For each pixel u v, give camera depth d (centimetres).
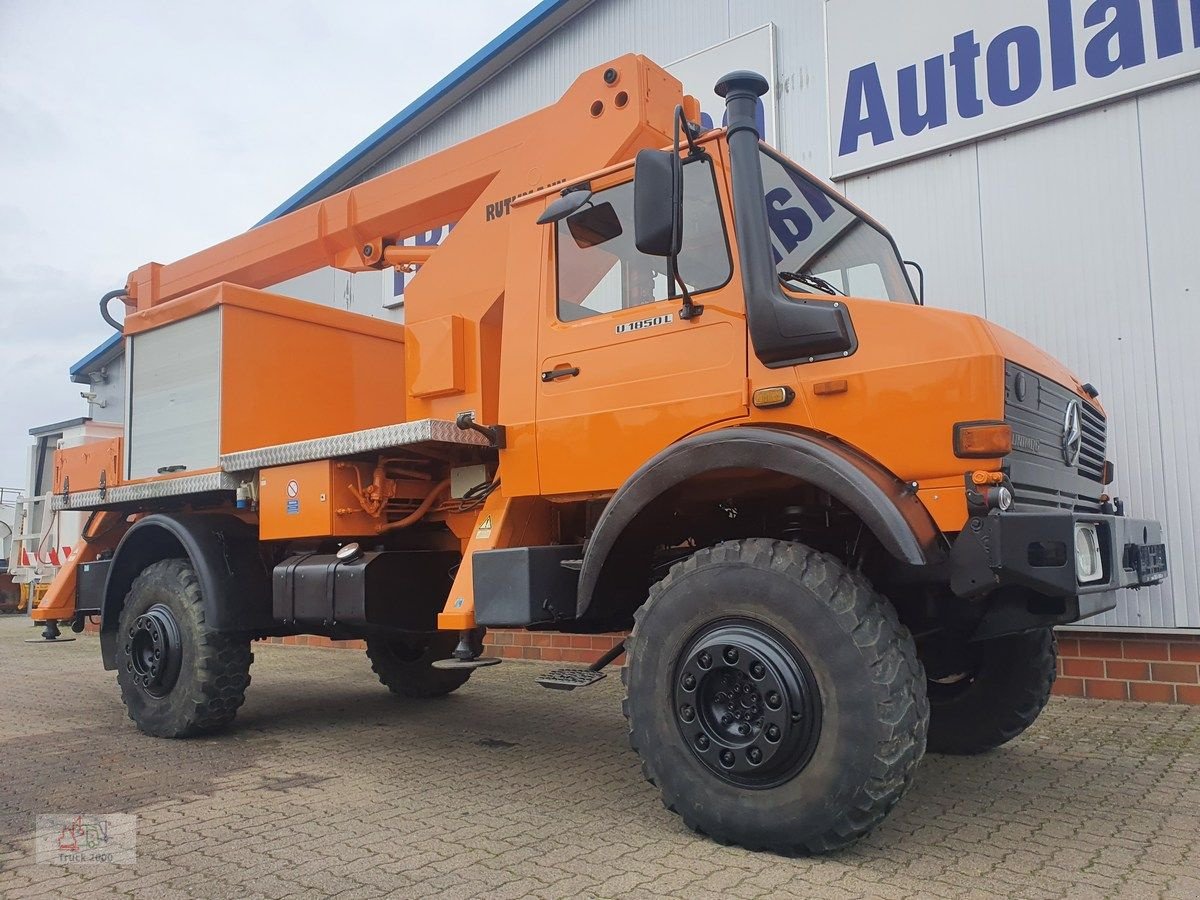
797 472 292
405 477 478
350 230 561
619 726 532
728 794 296
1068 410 342
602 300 379
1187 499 529
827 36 678
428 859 296
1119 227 560
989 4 607
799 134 697
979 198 612
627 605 391
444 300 461
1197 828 318
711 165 349
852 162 662
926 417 288
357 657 920
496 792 382
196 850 308
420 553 474
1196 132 537
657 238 318
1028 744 448
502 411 404
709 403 335
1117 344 557
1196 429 529
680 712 309
